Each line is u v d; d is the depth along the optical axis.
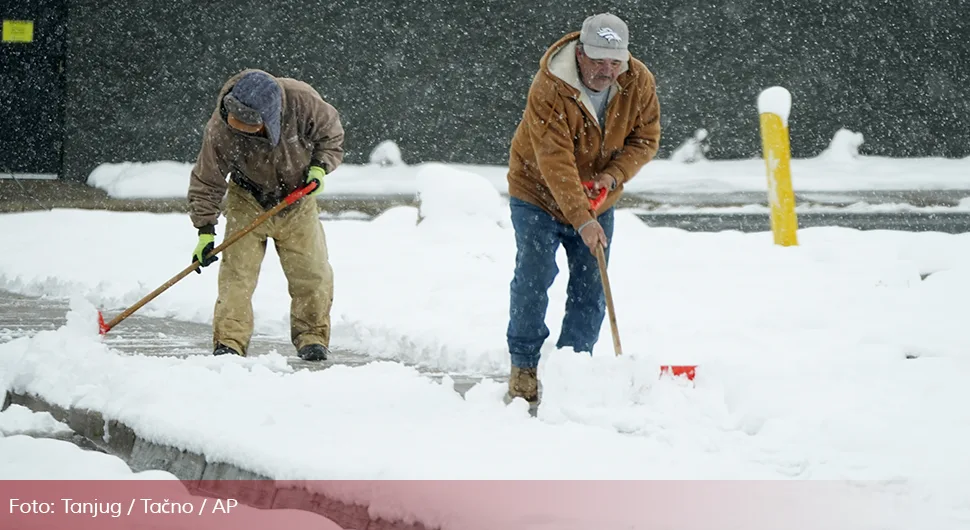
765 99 24.92
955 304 18.39
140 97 46.41
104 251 26.41
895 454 10.27
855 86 49.47
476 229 26.70
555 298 20.05
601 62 12.52
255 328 19.27
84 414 12.48
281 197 16.05
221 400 12.37
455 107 48.19
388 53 47.78
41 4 45.62
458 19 47.91
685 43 48.66
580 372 12.22
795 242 24.86
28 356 13.97
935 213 38.69
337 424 11.30
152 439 11.37
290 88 15.39
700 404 12.09
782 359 14.45
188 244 27.25
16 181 44.78
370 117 47.94
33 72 45.91
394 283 21.73
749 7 48.69
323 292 16.50
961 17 49.25
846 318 17.52
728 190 44.59
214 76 46.72
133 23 46.12
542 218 13.38
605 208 13.62
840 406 11.90
